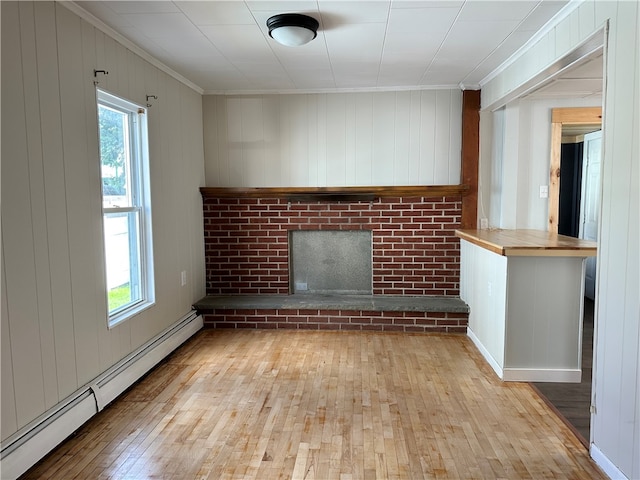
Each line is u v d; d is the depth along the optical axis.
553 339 2.93
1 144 1.86
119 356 2.81
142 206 3.22
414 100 4.24
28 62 2.01
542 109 4.00
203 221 4.43
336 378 3.04
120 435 2.31
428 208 4.26
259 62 3.38
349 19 2.53
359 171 4.34
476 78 3.89
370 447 2.19
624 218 1.82
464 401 2.69
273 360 3.38
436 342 3.77
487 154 4.20
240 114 4.38
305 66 3.50
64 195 2.27
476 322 3.68
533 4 2.31
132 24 2.59
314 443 2.23
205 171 4.45
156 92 3.36
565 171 5.70
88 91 2.48
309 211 4.38
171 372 3.15
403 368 3.21
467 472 1.99
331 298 4.34
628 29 1.78
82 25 2.42
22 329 1.97
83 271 2.43
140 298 3.24
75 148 2.36
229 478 1.96
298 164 4.38
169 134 3.60
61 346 2.24
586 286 5.25
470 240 3.49
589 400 2.69
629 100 1.78
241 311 4.16
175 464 2.06
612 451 1.92
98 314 2.57
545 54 2.67
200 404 2.66
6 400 1.88
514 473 1.98
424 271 4.32
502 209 4.14
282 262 4.45
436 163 4.28
